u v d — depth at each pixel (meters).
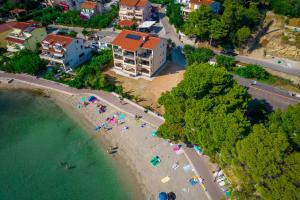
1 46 102.94
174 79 87.94
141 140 66.25
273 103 74.56
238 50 100.44
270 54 98.50
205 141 51.25
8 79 88.94
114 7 134.50
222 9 115.06
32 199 54.50
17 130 71.12
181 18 113.94
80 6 133.25
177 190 54.50
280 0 111.38
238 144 45.25
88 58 98.75
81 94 81.81
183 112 59.25
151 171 58.81
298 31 102.69
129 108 75.56
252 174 42.28
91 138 68.00
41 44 92.19
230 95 56.84
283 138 42.81
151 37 85.94
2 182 57.97
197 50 93.31
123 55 85.62
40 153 64.50
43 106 78.75
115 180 57.72
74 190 55.97
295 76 84.69
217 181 54.97
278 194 38.91
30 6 134.62
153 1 142.62
